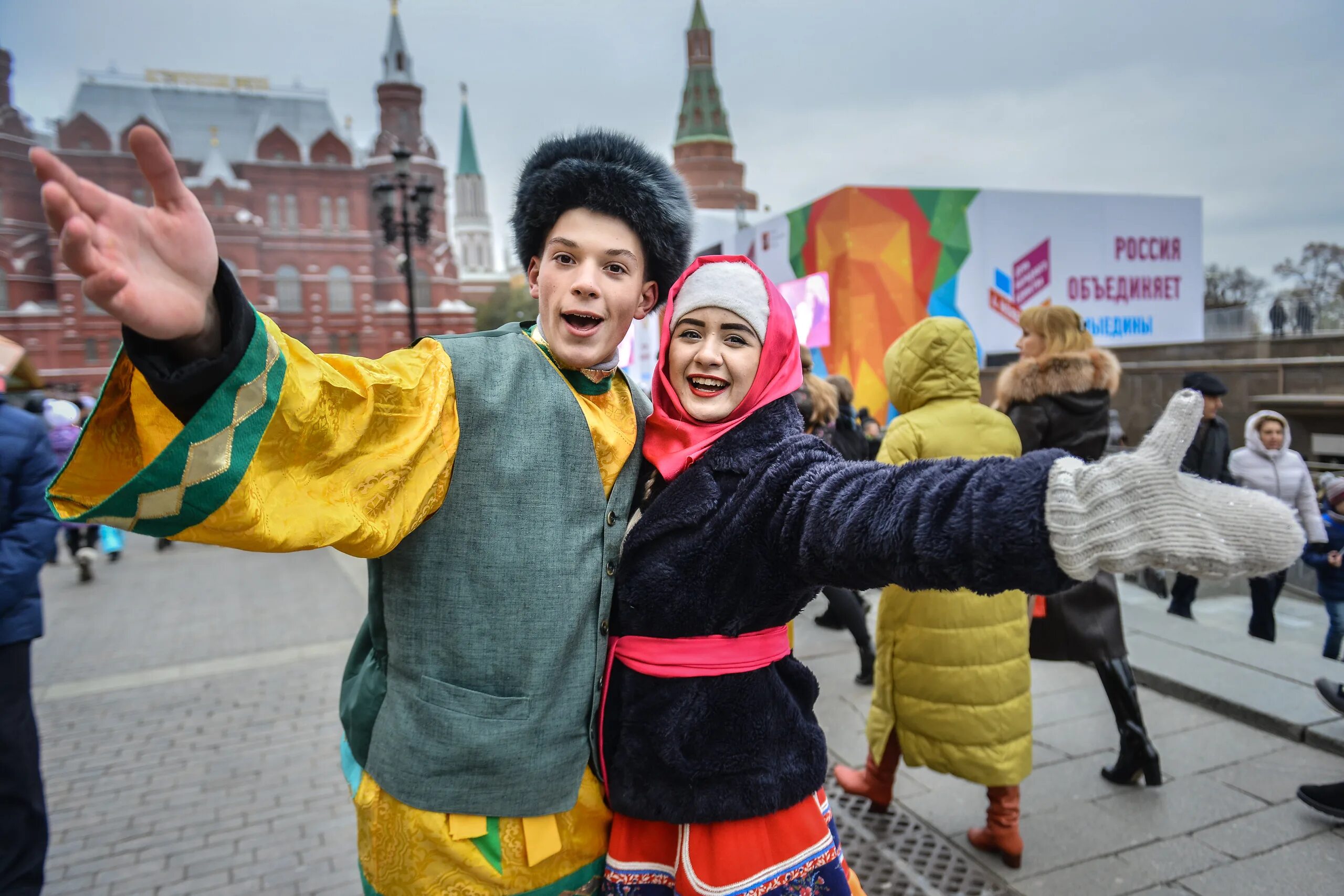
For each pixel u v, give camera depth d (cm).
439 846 118
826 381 508
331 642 529
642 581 125
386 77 5891
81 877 271
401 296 5409
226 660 500
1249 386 859
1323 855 259
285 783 335
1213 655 411
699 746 123
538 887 125
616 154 129
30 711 239
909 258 1040
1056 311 318
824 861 129
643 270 133
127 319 74
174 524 84
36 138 4628
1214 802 291
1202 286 1246
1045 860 259
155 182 76
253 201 5103
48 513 242
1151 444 86
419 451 108
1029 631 297
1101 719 360
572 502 122
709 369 131
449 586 117
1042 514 87
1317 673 384
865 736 352
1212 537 81
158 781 339
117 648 535
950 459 103
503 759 116
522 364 125
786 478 118
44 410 697
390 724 121
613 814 133
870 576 102
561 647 119
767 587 121
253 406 85
